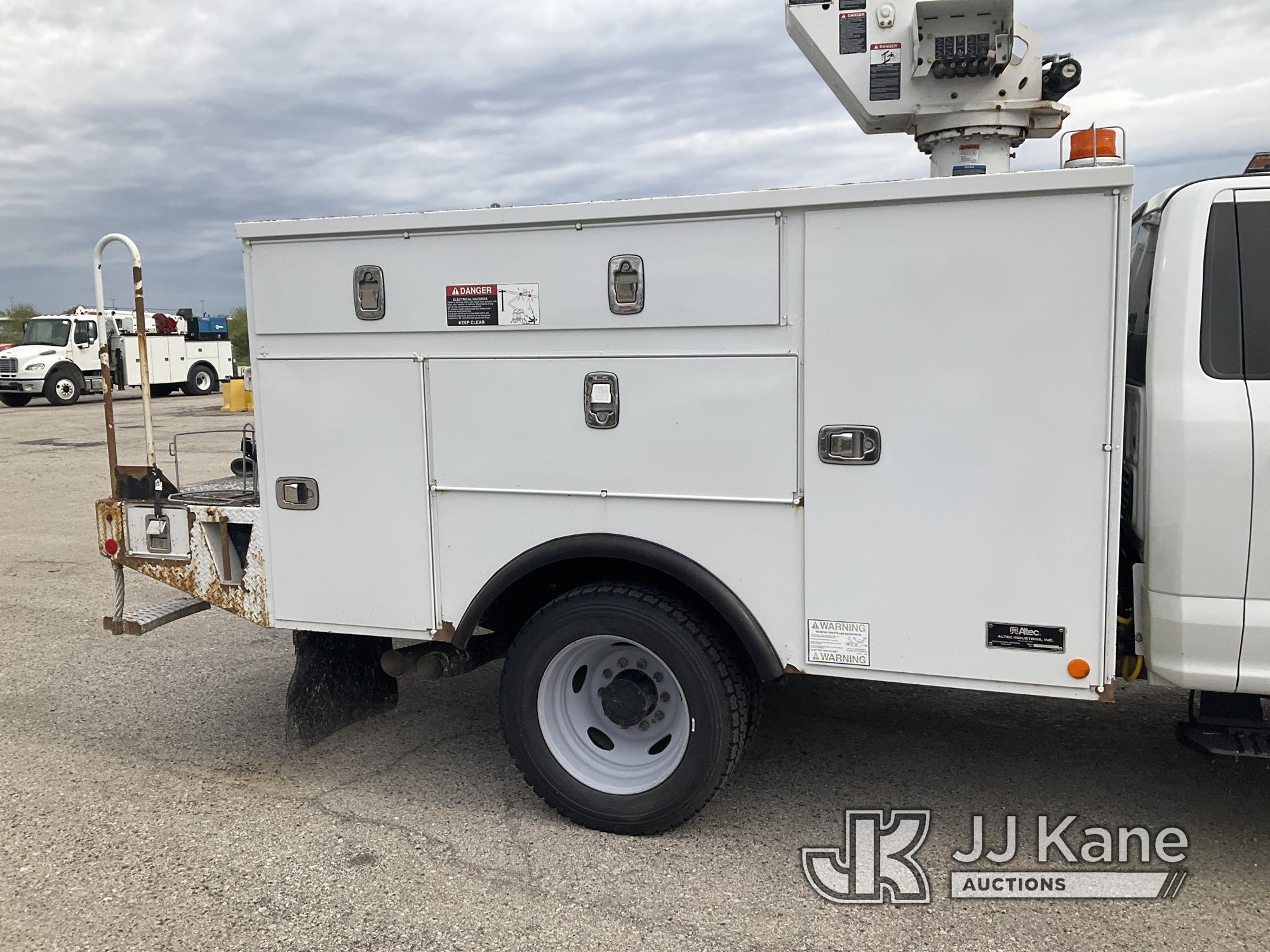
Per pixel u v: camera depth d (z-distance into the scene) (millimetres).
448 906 3156
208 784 4066
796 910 3125
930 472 3104
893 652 3219
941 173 3984
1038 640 3068
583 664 3711
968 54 3711
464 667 3900
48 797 3955
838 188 3064
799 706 4844
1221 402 2980
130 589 7336
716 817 3750
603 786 3629
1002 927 3023
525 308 3453
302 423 3797
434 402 3615
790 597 3307
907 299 3059
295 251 3701
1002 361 2996
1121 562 3375
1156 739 4375
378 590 3803
